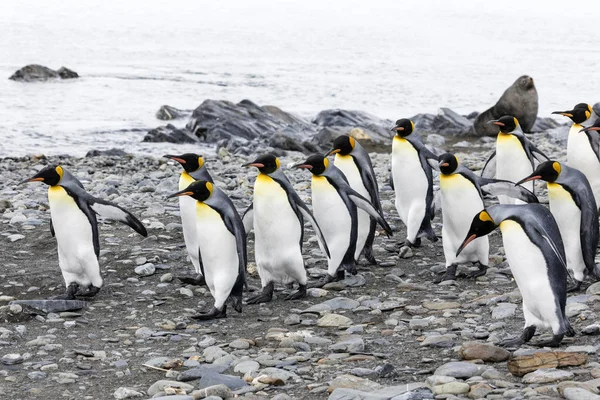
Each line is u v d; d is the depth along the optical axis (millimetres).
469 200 10055
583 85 52531
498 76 57781
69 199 9672
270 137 27547
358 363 7414
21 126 32750
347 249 10500
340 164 11281
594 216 9398
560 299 7289
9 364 7789
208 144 29438
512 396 6129
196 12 136250
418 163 11734
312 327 8812
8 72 52750
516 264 7430
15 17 109875
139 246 12547
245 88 48094
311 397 6539
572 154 12648
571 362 6805
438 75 57781
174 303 10062
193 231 10602
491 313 8828
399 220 14320
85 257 9828
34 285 10750
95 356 7973
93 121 34750
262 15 132875
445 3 180250
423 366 7238
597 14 147625
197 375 7258
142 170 20859
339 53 73375
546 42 89938
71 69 55156
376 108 41906
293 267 9773
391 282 10656
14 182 18438
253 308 9719
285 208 9570
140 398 6844
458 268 11141
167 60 64250
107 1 156750
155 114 37000
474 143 28797
